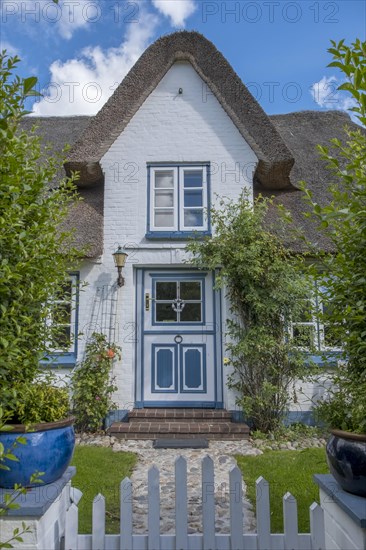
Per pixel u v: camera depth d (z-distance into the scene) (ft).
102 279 26.17
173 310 26.76
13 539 6.77
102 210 27.53
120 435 22.90
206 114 27.89
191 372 26.08
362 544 6.75
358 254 8.75
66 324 11.64
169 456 19.72
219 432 22.84
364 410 7.88
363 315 8.57
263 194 29.04
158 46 28.22
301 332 24.36
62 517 8.90
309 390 24.97
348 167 8.35
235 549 7.81
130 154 27.53
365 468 7.43
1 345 8.38
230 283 24.99
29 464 7.98
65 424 8.87
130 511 7.95
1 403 8.36
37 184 9.52
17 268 8.59
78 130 35.60
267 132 26.89
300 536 7.72
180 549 7.88
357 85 7.71
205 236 25.32
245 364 24.61
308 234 25.21
